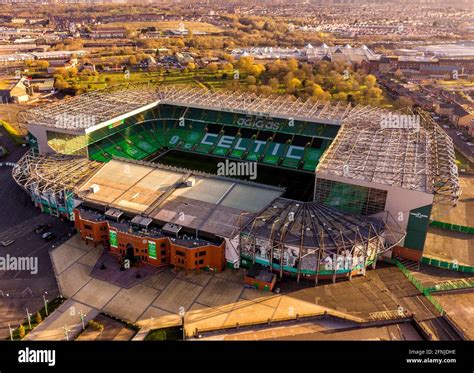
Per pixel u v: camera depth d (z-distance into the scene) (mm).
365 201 134000
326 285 124000
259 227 128375
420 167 140625
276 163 196000
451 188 130750
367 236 125062
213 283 124688
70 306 115812
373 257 129375
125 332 107375
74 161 170000
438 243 145125
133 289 122188
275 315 112875
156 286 123438
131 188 152375
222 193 149500
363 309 115188
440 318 112562
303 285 123938
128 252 134250
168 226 131375
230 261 129625
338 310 114688
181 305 116500
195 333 106375
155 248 128375
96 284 123938
